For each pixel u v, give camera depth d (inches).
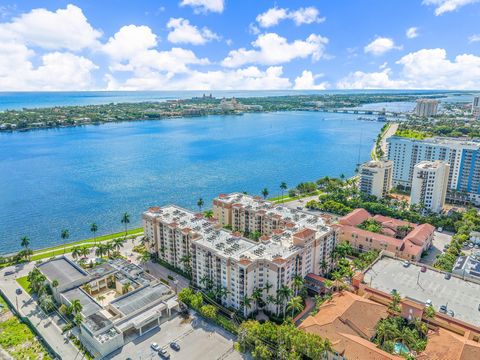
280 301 5408.5
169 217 7337.6
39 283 6033.5
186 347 4936.0
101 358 4722.0
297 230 6599.4
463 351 4256.9
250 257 5605.3
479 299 5324.8
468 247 7839.6
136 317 5300.2
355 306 5093.5
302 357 4621.1
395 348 4717.0
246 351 4847.4
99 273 6471.5
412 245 7342.5
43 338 5073.8
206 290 6092.5
